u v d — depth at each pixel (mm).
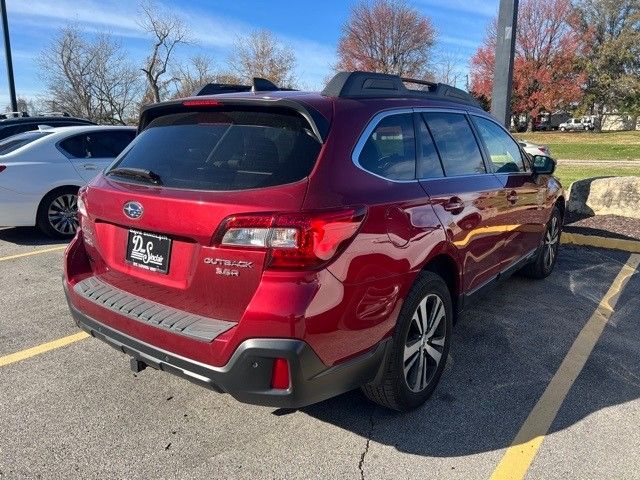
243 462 2674
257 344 2279
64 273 3189
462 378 3514
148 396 3262
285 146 2580
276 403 2346
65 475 2561
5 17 16062
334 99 2859
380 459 2703
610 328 4324
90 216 3051
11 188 6902
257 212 2311
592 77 47281
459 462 2686
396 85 3348
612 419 3068
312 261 2307
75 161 7379
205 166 2643
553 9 43750
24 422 2973
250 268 2332
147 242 2719
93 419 3014
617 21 46188
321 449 2779
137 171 2807
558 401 3244
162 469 2613
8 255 6512
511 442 2848
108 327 2779
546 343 4043
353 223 2438
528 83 45406
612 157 24500
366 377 2652
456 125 3748
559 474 2605
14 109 16734
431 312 3129
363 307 2523
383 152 2914
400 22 46000
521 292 5156
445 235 3135
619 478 2586
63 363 3662
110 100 28125
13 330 4203
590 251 6711
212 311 2496
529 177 4688
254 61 38562
